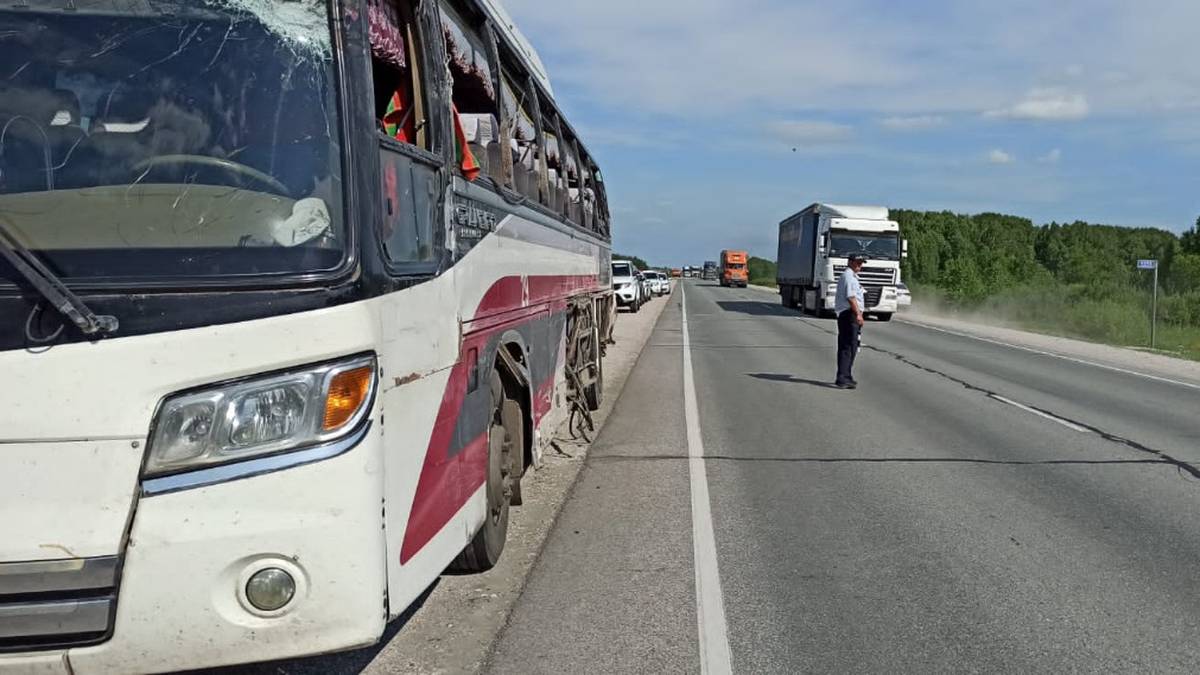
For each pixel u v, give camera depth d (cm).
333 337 318
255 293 312
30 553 303
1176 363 2078
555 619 511
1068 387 1554
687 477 844
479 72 578
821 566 603
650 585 564
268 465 310
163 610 306
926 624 510
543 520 699
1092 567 606
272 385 312
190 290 308
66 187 331
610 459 922
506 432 609
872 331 2953
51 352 302
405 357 367
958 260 4622
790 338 2538
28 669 306
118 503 304
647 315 3747
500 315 563
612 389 1445
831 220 3456
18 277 304
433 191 419
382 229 346
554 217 805
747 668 453
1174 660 466
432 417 404
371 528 325
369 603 325
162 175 332
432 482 405
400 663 454
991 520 713
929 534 675
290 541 312
